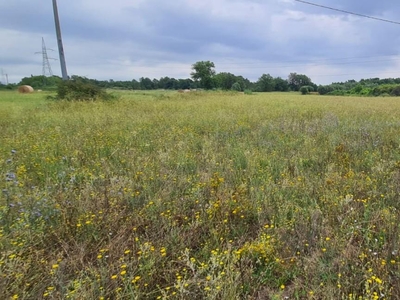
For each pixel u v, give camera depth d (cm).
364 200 302
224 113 1026
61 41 1941
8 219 256
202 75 6675
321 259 219
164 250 224
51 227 254
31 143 538
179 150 502
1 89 4412
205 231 265
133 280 187
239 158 454
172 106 1370
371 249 229
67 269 210
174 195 328
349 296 177
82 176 381
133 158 457
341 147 502
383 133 616
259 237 246
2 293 176
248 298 189
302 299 189
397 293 184
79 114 991
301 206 309
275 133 660
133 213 284
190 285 191
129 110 1174
